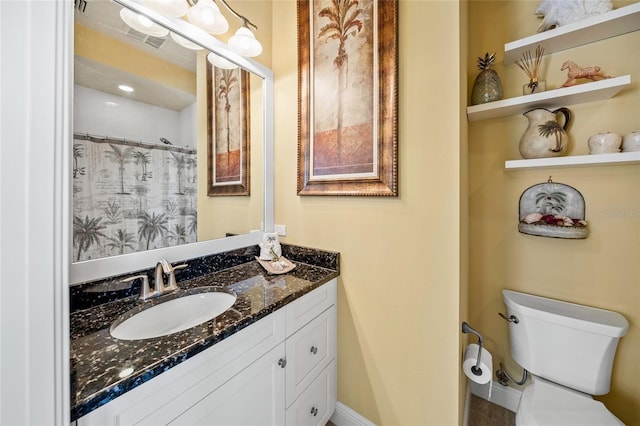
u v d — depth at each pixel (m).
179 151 1.19
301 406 1.13
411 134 1.13
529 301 1.33
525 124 1.37
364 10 1.22
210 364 0.74
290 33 1.52
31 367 0.35
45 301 0.36
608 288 1.20
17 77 0.33
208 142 1.30
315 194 1.41
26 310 0.35
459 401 1.07
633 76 1.12
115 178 0.98
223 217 1.37
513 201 1.42
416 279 1.14
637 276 1.13
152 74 1.08
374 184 1.21
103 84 0.95
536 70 1.28
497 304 1.48
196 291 1.10
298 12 1.44
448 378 1.07
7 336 0.33
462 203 1.10
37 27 0.35
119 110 0.99
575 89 1.10
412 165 1.13
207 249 1.29
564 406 1.04
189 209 1.22
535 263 1.37
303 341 1.13
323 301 1.26
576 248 1.26
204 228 1.28
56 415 0.38
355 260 1.31
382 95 1.18
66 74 0.38
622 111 1.14
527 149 1.26
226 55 1.33
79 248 0.89
